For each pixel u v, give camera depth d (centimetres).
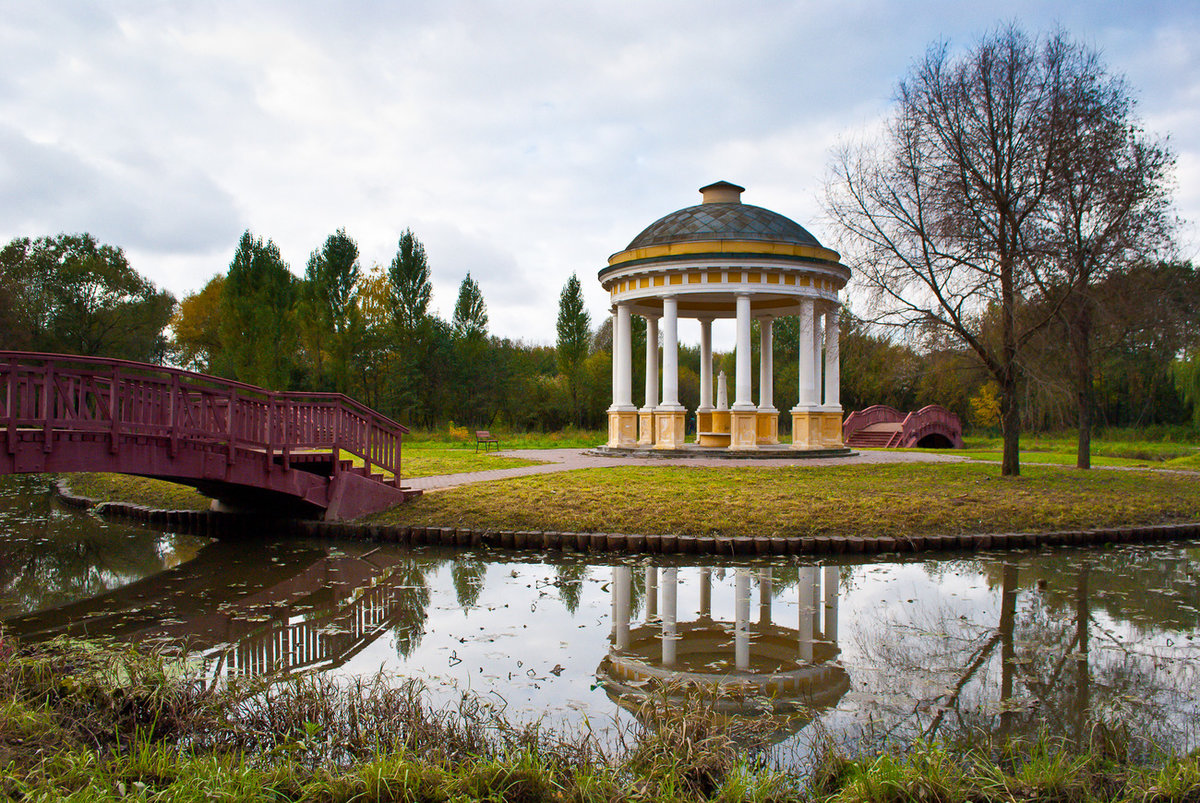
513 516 1439
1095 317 2077
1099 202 1948
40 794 416
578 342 4984
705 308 3017
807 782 498
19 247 5022
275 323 4097
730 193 2820
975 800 454
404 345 4597
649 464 2241
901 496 1595
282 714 580
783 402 5734
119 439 1146
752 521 1385
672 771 476
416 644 818
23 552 1345
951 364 2133
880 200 2045
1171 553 1319
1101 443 4488
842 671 738
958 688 689
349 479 1494
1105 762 518
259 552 1316
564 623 900
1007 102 1933
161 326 5278
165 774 470
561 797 457
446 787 453
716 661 768
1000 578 1128
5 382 1234
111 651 728
